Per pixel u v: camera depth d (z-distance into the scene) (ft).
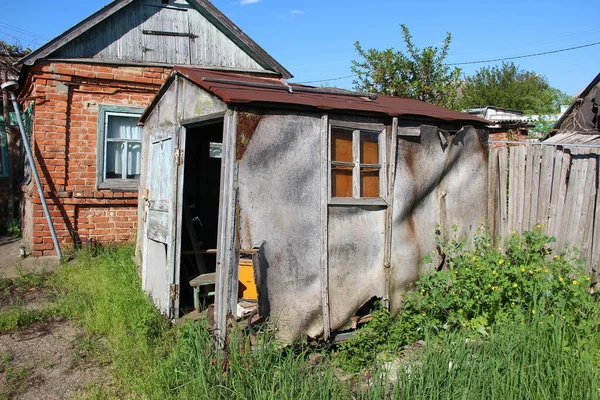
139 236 25.30
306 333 17.43
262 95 17.17
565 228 20.72
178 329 18.03
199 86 17.75
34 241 30.71
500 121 46.80
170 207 20.21
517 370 13.67
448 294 18.89
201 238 26.91
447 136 21.57
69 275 26.27
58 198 31.17
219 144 27.55
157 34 34.42
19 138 42.37
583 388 13.23
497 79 137.28
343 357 16.96
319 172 17.71
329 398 13.39
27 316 21.01
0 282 26.04
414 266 20.52
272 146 16.62
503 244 22.74
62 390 15.57
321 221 17.69
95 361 17.44
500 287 18.22
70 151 31.81
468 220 22.61
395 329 18.24
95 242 32.24
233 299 15.99
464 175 22.47
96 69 32.14
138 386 14.85
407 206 20.30
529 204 21.89
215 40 36.35
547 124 65.62
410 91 47.60
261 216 16.42
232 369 14.11
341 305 18.28
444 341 15.66
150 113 23.71
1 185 43.73
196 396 13.43
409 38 48.03
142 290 23.27
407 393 13.25
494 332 17.11
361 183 19.13
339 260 18.24
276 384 13.94
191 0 35.12
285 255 16.88
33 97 30.73
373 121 19.27
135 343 17.58
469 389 13.34
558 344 14.99
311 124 17.53
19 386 15.80
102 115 32.45
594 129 52.80
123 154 33.47
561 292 17.81
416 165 20.63
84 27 31.48
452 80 48.42
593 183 19.98
